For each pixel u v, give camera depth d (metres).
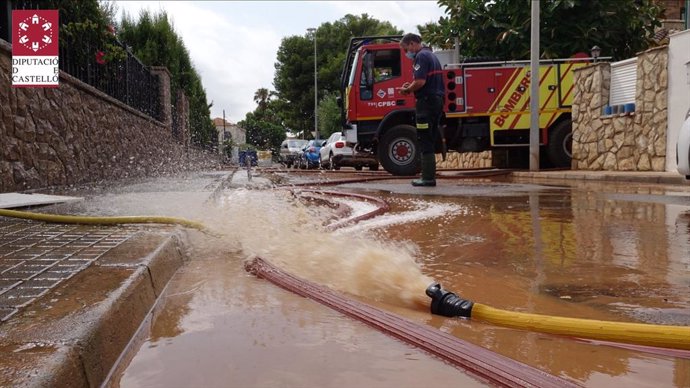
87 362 1.30
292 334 1.66
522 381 1.24
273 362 1.43
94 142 9.49
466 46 16.81
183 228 3.43
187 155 22.53
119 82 11.82
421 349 1.52
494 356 1.40
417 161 11.38
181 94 21.95
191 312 1.93
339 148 19.70
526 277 2.50
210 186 7.37
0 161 5.86
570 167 12.54
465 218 4.57
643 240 3.42
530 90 11.65
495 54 16.44
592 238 3.53
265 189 7.80
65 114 7.98
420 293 2.01
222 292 2.21
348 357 1.46
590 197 6.30
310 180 10.70
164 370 1.40
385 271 2.22
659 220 4.30
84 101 8.95
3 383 1.07
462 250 3.17
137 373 1.39
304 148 27.66
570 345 1.57
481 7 16.44
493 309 1.80
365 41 12.37
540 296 2.18
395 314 1.77
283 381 1.30
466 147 12.25
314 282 2.23
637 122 10.57
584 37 15.06
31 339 1.32
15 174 6.23
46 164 7.21
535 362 1.45
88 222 3.52
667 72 9.80
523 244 3.36
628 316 1.91
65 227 3.39
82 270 2.10
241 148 43.12
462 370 1.36
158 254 2.47
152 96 16.33
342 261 2.53
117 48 10.11
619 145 11.05
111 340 1.50
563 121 12.45
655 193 6.75
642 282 2.38
